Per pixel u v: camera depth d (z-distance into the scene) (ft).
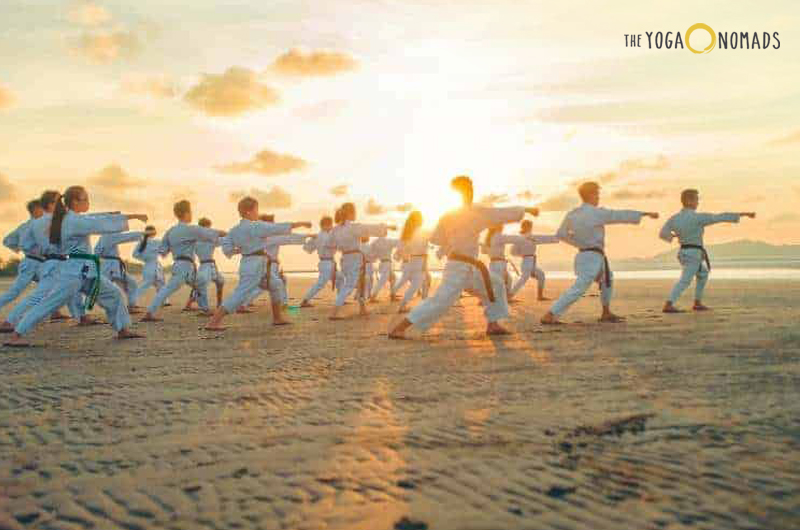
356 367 20.35
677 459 10.58
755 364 18.45
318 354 23.44
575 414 13.57
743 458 10.50
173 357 23.66
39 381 19.44
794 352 20.34
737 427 12.24
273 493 9.84
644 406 14.05
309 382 18.15
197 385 18.21
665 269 157.99
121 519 9.11
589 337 25.67
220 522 8.87
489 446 11.62
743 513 8.45
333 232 41.14
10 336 31.89
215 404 15.83
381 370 19.66
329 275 51.39
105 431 13.61
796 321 29.17
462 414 13.93
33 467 11.40
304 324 35.68
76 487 10.38
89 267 28.68
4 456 12.06
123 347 26.91
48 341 29.60
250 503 9.49
